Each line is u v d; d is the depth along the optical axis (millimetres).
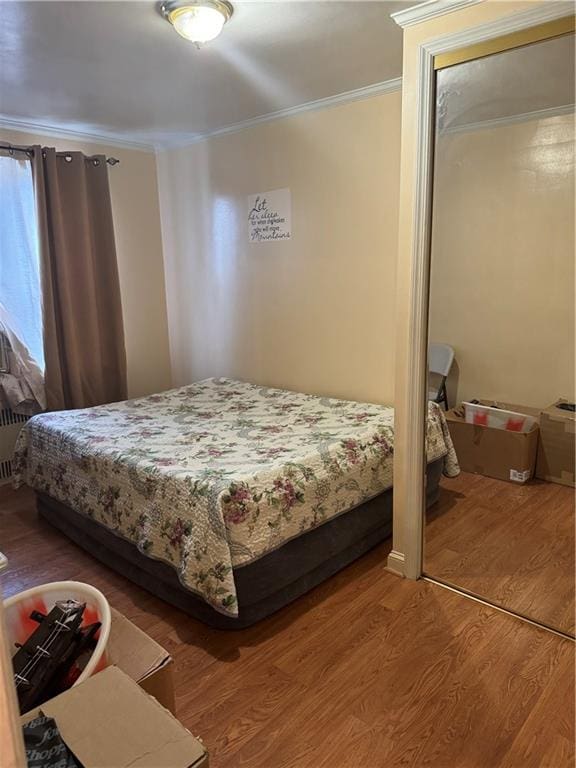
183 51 2281
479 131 2031
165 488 2086
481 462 2395
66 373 3549
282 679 1805
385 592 2260
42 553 2660
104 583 2404
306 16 1995
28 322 3422
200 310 4062
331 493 2256
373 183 2906
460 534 2447
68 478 2619
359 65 2484
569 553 2275
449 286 2164
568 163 2006
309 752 1535
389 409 2980
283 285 3486
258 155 3410
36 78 2549
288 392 3498
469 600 2193
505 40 1754
